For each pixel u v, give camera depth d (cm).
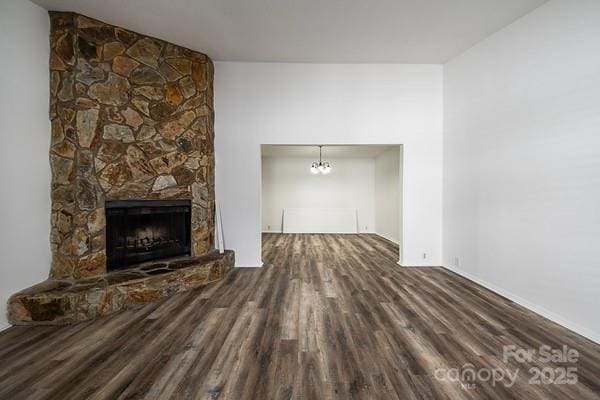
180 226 367
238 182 411
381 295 306
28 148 254
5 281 235
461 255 374
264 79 407
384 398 155
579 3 225
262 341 212
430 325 238
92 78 288
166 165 343
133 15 285
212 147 399
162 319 249
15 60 243
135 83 319
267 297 300
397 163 652
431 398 155
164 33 321
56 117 276
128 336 220
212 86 401
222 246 407
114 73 303
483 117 331
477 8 271
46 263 274
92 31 289
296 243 642
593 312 216
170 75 345
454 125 385
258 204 413
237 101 407
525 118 275
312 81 408
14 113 242
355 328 232
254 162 411
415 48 359
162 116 339
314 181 840
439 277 369
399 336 220
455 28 308
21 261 249
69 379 170
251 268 411
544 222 256
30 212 257
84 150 282
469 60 355
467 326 236
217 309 270
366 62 405
